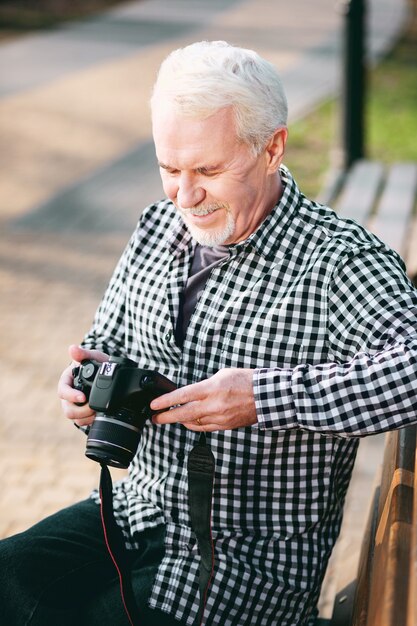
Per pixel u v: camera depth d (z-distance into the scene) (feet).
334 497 7.81
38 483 14.75
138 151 35.53
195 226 7.45
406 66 56.18
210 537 7.22
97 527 8.06
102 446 6.95
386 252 7.50
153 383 6.93
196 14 78.02
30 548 7.77
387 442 8.89
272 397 6.85
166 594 7.46
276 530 7.63
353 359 6.97
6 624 7.61
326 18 77.30
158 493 7.89
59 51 59.00
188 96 6.92
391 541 5.57
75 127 39.24
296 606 7.60
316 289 7.34
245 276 7.57
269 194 7.64
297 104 43.39
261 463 7.51
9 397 17.52
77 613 7.70
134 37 65.16
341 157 30.17
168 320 7.97
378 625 4.91
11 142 36.65
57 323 20.79
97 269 23.93
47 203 29.04
